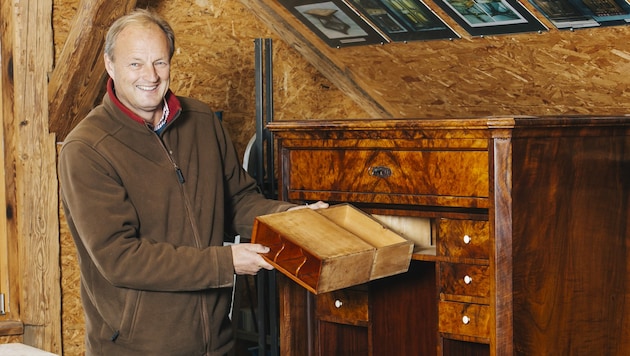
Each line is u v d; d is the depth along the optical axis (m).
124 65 2.39
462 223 2.45
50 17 3.65
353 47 4.20
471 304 2.45
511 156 2.28
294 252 2.45
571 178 2.53
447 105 4.22
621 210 2.76
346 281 2.29
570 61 3.45
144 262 2.30
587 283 2.63
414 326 3.09
